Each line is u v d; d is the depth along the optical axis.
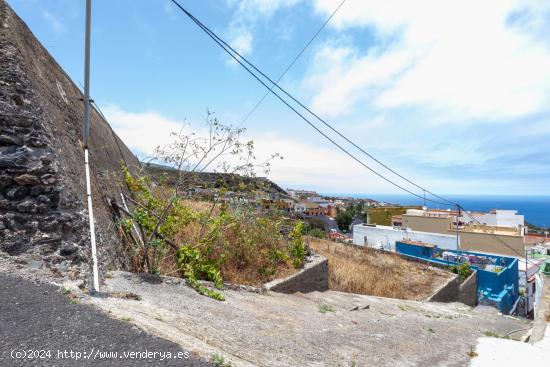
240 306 4.65
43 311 2.56
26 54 4.69
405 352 4.58
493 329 7.73
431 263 14.57
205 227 6.61
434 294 10.69
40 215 3.54
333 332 4.72
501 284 14.79
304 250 8.13
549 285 8.48
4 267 3.10
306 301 6.36
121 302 3.24
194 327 3.27
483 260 18.56
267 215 8.36
